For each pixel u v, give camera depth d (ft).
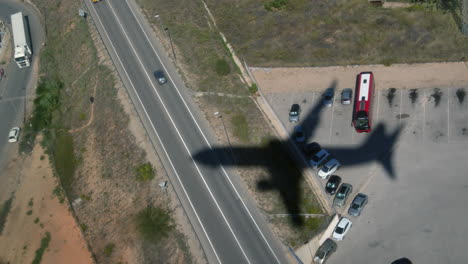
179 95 262.67
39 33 358.84
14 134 286.46
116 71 283.59
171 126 248.52
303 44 288.51
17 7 392.88
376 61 266.98
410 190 212.43
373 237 200.64
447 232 194.29
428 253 189.98
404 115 239.50
